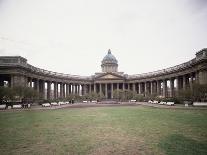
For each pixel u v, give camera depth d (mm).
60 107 49719
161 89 99250
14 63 64438
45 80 85062
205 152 10336
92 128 17562
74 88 113000
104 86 118500
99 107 48906
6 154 10516
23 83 66688
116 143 12375
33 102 63844
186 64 70438
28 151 10945
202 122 20047
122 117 25484
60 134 15148
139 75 107312
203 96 48500
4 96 48594
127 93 91938
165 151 10586
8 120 23281
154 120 22047
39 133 15570
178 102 56656
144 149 11047
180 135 14250
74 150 11016
